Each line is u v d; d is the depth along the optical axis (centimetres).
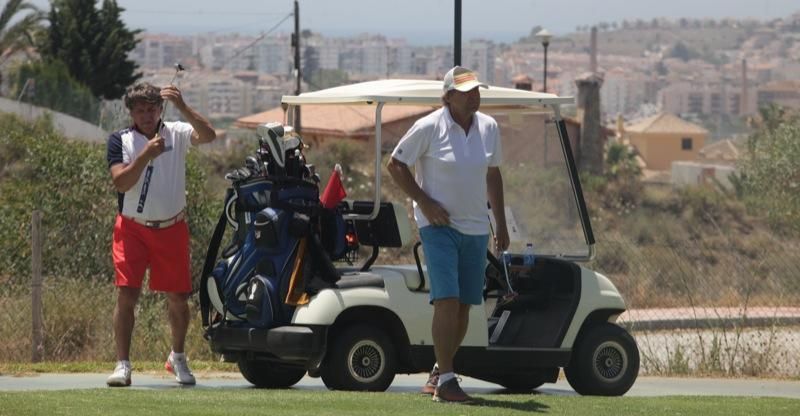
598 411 2656
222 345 3100
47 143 5616
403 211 3044
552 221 3281
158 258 3017
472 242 2719
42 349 3800
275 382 3216
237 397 2686
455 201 2694
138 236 3003
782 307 6712
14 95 14975
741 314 5394
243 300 3034
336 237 3038
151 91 2986
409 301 3008
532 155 3297
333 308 2933
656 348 4659
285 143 3006
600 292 3250
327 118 12775
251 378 3212
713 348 4291
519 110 3306
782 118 17462
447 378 2686
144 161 2905
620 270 7725
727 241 9644
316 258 2994
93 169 5244
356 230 3088
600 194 14300
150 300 4159
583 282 3231
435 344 2697
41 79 14775
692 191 14700
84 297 4256
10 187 5322
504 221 2852
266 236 2973
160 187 2983
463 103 2689
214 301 3120
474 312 3094
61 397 2616
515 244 3291
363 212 3097
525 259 3269
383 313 3006
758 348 4706
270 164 3027
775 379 4031
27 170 5866
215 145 14625
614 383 3247
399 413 2484
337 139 12138
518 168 3306
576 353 3222
